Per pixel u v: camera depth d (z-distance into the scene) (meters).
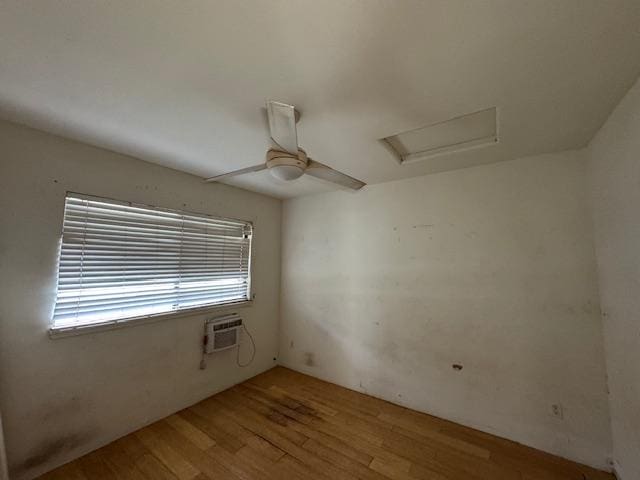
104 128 1.72
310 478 1.66
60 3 0.88
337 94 1.36
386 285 2.70
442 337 2.35
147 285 2.25
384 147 1.96
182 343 2.45
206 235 2.74
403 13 0.91
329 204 3.19
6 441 1.55
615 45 1.03
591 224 1.83
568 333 1.87
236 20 0.94
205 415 2.31
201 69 1.19
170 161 2.26
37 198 1.71
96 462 1.76
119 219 2.10
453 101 1.41
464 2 0.87
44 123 1.65
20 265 1.64
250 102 1.44
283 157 1.50
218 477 1.65
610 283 1.62
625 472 1.54
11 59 1.12
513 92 1.33
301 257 3.38
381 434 2.07
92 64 1.16
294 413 2.36
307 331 3.25
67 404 1.78
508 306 2.09
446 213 2.40
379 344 2.69
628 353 1.46
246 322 3.07
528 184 2.07
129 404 2.07
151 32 0.99
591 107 1.44
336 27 0.97
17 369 1.60
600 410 1.74
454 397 2.25
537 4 0.87
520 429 1.98
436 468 1.74
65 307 1.81
